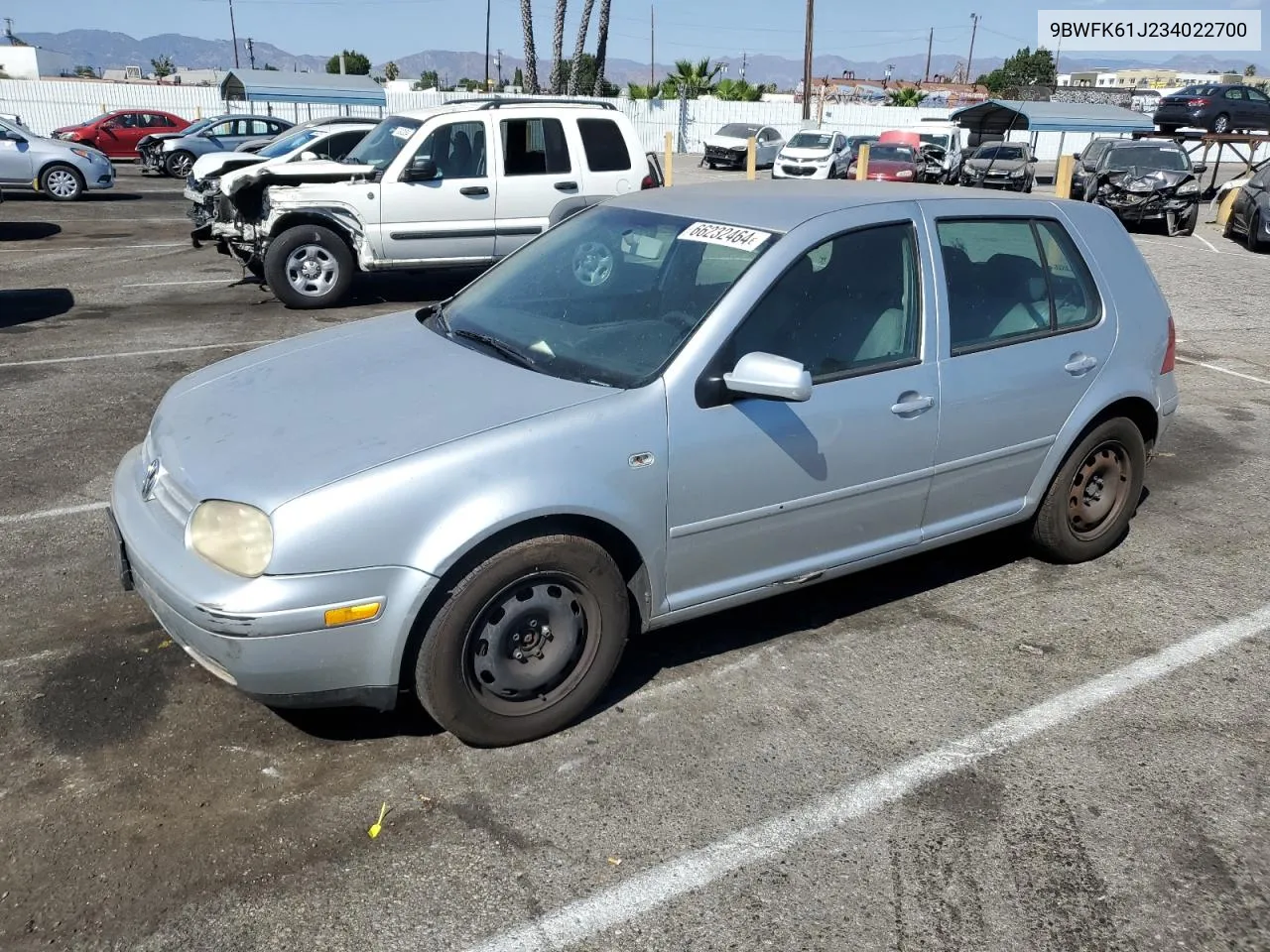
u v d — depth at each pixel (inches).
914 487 154.4
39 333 354.6
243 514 113.4
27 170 783.7
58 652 148.7
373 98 1473.9
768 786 123.3
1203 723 138.8
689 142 1790.1
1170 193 731.4
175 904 103.2
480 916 102.8
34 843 110.7
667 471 128.7
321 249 410.0
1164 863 112.3
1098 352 173.9
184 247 575.2
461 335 151.9
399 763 126.0
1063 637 161.8
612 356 136.0
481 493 117.1
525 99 425.4
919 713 139.6
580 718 136.1
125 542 126.2
